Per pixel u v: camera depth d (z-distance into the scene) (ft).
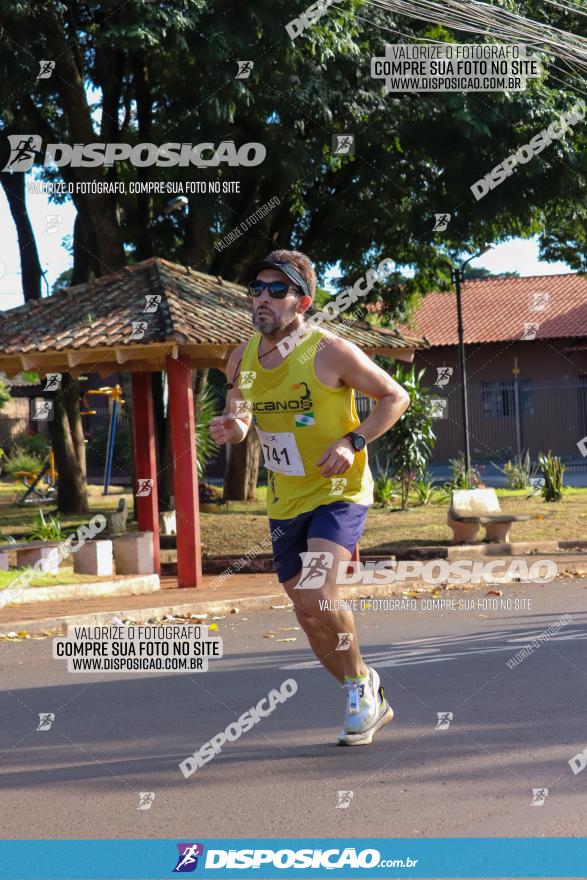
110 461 97.30
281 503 18.25
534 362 132.26
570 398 131.03
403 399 17.57
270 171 60.80
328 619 17.90
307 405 17.57
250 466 81.97
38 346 45.96
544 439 131.34
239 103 56.90
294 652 29.68
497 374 133.18
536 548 54.95
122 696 24.44
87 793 16.39
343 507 17.90
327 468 16.74
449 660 27.04
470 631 32.07
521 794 15.44
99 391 94.79
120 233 67.51
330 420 17.69
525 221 68.95
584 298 138.92
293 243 80.33
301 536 18.24
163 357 52.70
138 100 66.33
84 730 20.95
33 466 115.85
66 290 51.88
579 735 18.80
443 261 80.23
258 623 36.78
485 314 139.85
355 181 69.15
